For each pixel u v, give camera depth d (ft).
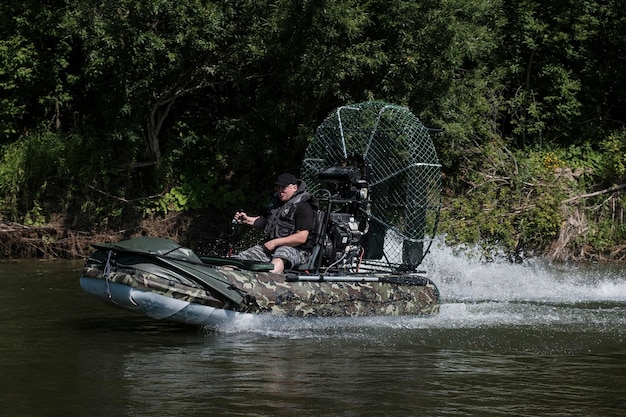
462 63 61.57
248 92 63.93
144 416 21.06
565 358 28.09
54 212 58.59
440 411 21.89
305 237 33.50
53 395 22.89
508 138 68.39
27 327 32.32
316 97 59.98
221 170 64.03
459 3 58.49
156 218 60.70
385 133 37.14
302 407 21.93
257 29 57.67
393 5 57.31
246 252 34.37
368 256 35.86
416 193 35.76
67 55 63.05
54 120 63.87
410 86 57.93
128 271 29.94
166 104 64.39
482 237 59.47
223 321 30.94
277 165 63.82
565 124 69.72
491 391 23.84
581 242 60.18
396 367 26.37
